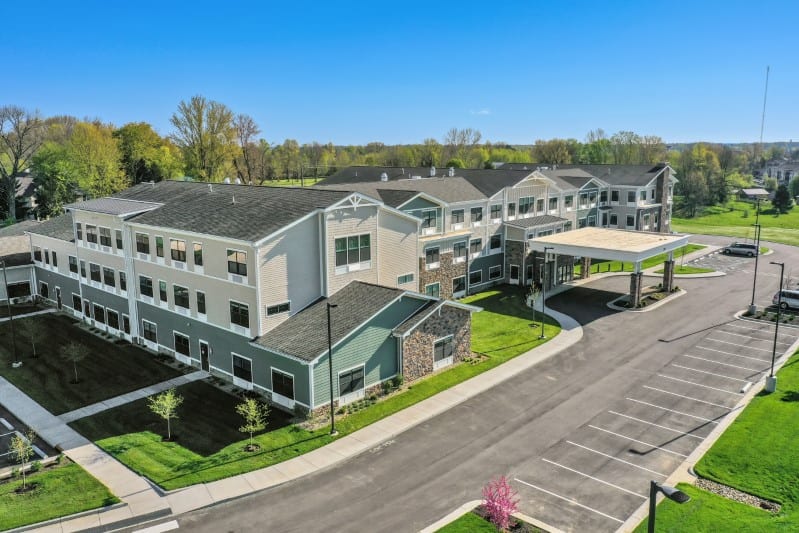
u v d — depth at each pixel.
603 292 55.44
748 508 21.78
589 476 24.39
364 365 32.03
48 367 37.72
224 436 28.23
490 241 57.31
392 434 28.31
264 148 112.62
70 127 139.38
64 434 28.75
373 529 21.06
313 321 32.66
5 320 48.03
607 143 160.38
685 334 42.69
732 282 58.69
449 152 143.75
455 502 22.66
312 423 29.45
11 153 99.69
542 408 30.98
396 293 33.53
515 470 24.94
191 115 88.56
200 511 22.38
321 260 34.91
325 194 36.69
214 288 34.66
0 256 52.72
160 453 26.62
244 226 33.84
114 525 21.52
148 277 39.78
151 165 100.94
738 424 28.44
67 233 49.38
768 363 36.59
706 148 177.00
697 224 109.12
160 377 35.81
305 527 21.28
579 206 71.75
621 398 32.03
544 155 151.25
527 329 44.47
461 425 29.22
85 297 46.56
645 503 22.38
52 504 22.69
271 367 31.83
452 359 37.34
